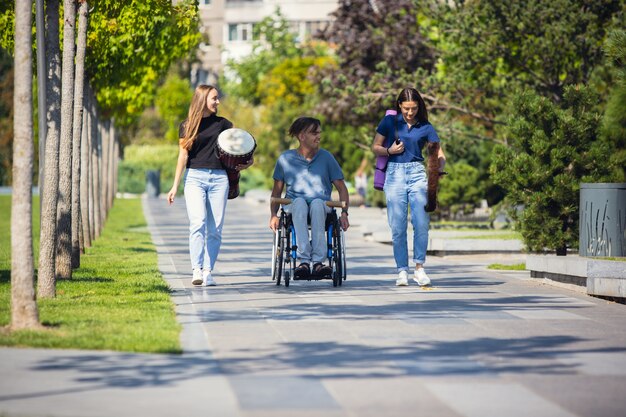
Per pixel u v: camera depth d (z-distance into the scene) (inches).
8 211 3415.4
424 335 776.3
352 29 2869.1
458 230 2018.9
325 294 1042.1
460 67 1814.7
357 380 609.3
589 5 1706.4
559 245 1302.9
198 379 604.1
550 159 1309.1
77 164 1291.8
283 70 5629.9
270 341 741.3
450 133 2006.6
